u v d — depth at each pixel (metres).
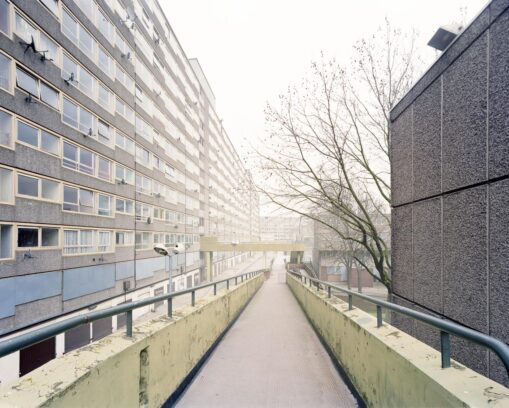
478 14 2.92
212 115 56.44
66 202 15.73
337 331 4.91
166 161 30.56
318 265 37.78
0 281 11.84
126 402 2.57
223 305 7.13
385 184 9.02
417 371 2.14
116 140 20.69
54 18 14.70
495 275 2.63
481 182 2.87
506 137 2.54
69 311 15.70
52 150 14.68
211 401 3.80
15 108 12.47
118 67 21.02
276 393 4.04
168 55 31.45
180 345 3.97
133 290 23.00
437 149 3.72
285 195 8.51
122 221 21.55
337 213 9.59
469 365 2.92
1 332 11.81
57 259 14.89
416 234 4.30
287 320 9.34
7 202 12.17
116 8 20.77
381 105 8.58
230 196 77.06
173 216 32.66
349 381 4.10
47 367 2.12
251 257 114.00
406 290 4.66
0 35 11.79
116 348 2.56
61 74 15.18
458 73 3.28
